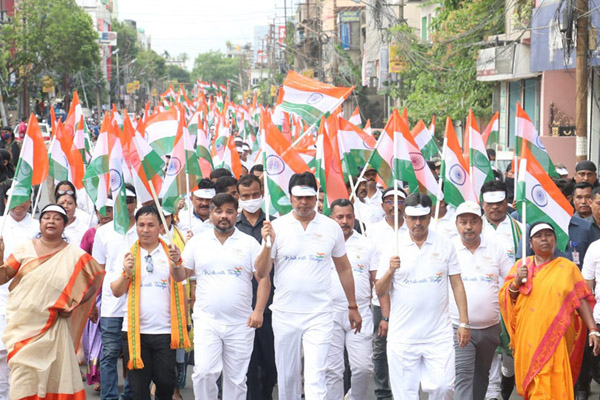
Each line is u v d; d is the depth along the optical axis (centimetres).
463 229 805
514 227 904
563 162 2380
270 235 749
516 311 777
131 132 934
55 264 777
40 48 5559
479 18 2753
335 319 823
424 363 746
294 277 760
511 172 1234
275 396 936
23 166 912
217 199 773
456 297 760
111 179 842
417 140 1284
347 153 1124
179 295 806
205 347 771
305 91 1277
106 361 839
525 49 2577
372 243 843
